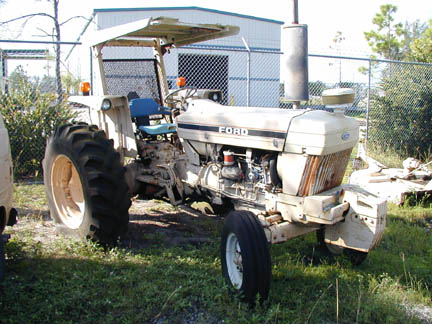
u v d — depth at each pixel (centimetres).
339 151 350
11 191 373
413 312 325
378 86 1005
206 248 432
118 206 410
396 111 978
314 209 338
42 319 295
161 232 486
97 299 321
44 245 430
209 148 423
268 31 1562
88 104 457
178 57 1323
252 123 372
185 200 469
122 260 393
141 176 490
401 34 2109
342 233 360
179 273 363
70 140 420
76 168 415
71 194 468
